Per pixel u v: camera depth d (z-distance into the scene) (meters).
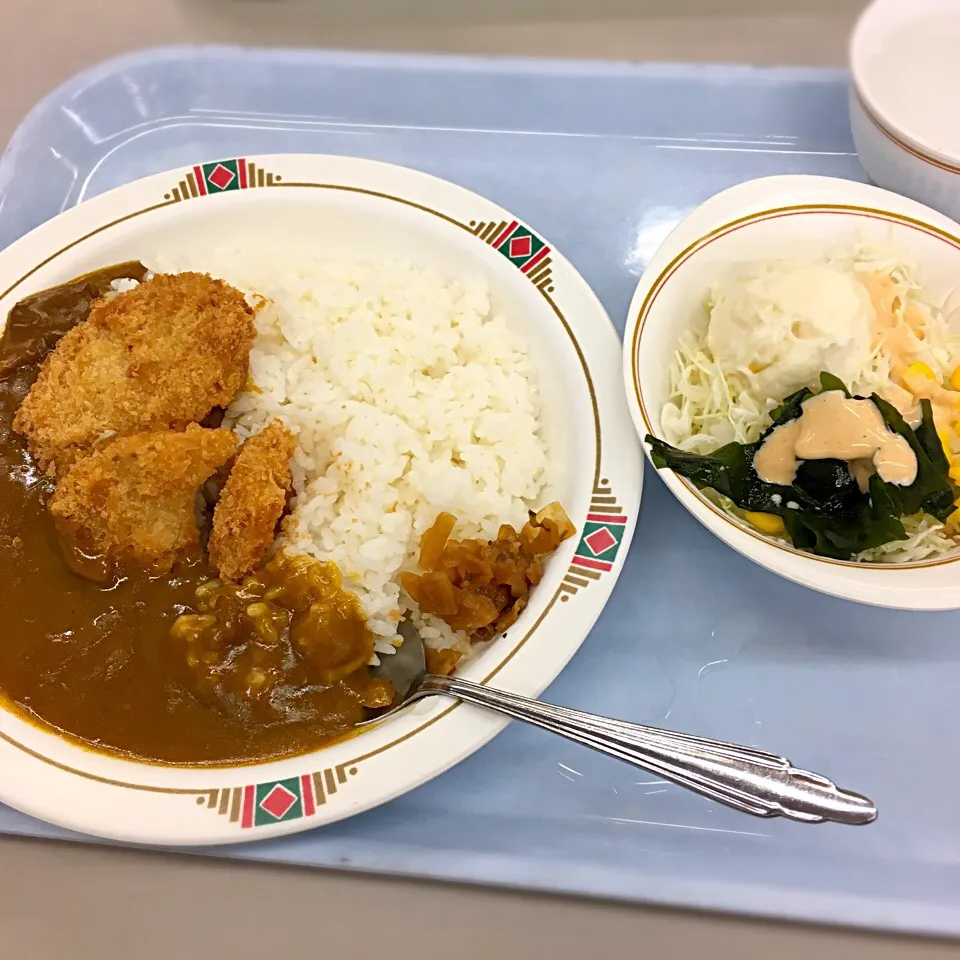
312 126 0.47
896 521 0.33
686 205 0.44
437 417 0.38
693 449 0.37
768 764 0.30
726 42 0.49
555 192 0.44
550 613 0.33
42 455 0.37
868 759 0.34
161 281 0.38
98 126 0.47
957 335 0.38
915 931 0.31
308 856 0.32
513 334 0.40
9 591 0.35
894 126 0.39
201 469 0.36
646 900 0.31
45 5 0.52
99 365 0.37
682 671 0.35
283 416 0.38
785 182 0.38
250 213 0.41
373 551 0.36
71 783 0.31
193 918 0.32
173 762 0.32
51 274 0.40
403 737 0.31
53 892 0.32
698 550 0.37
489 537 0.37
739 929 0.32
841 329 0.36
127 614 0.35
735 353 0.37
